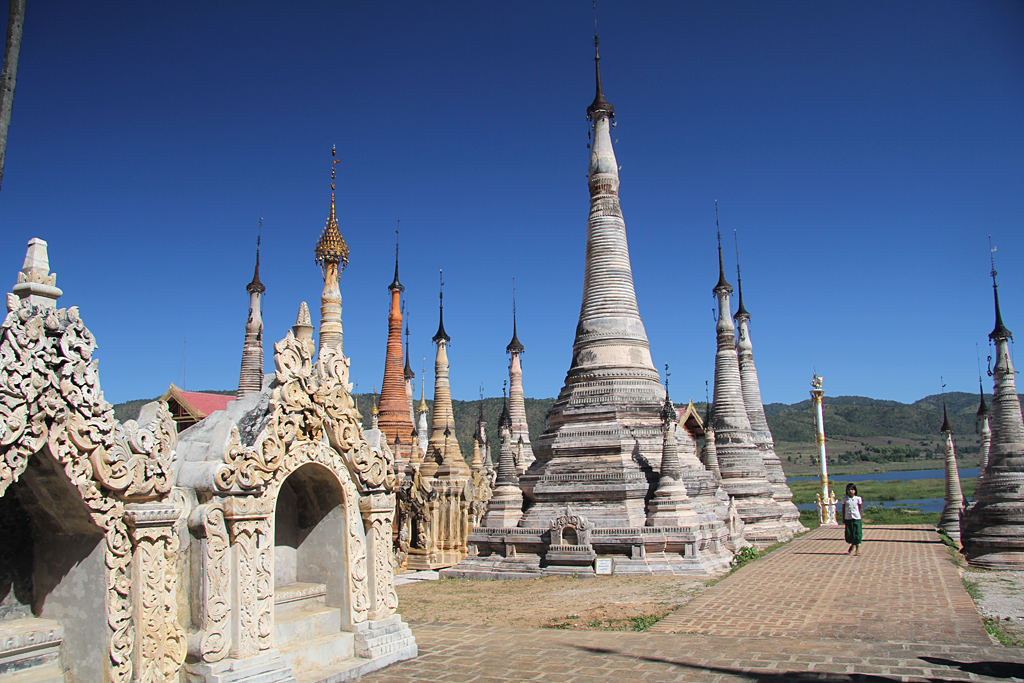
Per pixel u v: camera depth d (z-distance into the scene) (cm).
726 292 5091
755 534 4506
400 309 6234
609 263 3753
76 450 1190
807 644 1689
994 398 3300
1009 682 1359
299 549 1717
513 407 5931
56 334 1180
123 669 1234
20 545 1322
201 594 1359
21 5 1123
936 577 2691
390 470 1742
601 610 2269
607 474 3269
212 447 1416
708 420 4478
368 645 1596
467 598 2638
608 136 3891
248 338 5109
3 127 1084
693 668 1511
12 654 1223
